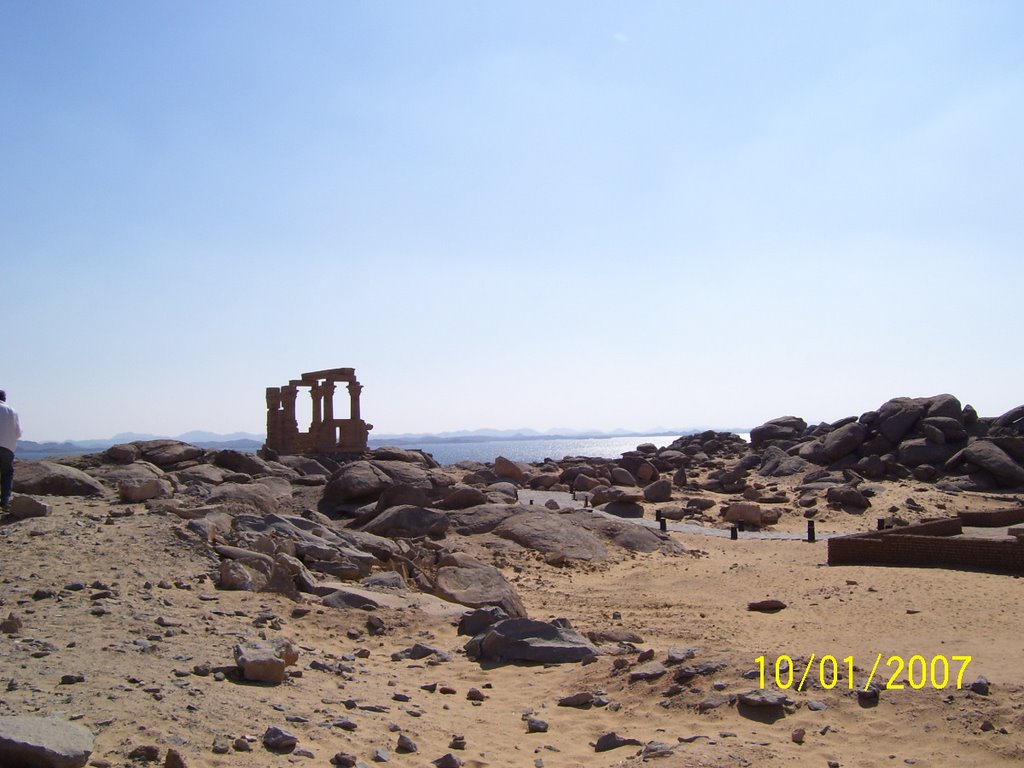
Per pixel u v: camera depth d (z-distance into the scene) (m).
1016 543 18.05
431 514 22.91
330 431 42.28
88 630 9.34
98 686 7.36
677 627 13.14
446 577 15.40
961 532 24.09
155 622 10.02
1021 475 33.72
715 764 6.90
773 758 7.05
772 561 21.77
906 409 39.59
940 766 6.86
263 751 6.57
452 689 9.42
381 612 12.84
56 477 19.28
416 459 39.91
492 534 23.00
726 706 8.30
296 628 11.48
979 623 12.34
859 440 39.25
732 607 15.23
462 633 12.27
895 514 30.55
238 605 11.78
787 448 43.69
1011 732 7.26
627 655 10.43
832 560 20.20
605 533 24.06
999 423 38.84
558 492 36.94
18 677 7.39
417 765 6.92
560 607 15.69
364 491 25.89
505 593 14.87
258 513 18.30
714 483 37.75
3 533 13.71
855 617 13.38
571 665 10.58
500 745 7.68
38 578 11.48
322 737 7.11
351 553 16.39
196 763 6.11
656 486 34.62
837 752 7.21
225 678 8.27
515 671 10.44
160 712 6.93
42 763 5.55
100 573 12.13
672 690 8.84
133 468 23.41
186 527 15.08
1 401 15.30
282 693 8.17
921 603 14.31
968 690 8.05
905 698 8.03
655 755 7.16
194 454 27.66
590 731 8.20
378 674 9.81
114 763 5.91
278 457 33.25
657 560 22.12
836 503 32.19
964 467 35.38
